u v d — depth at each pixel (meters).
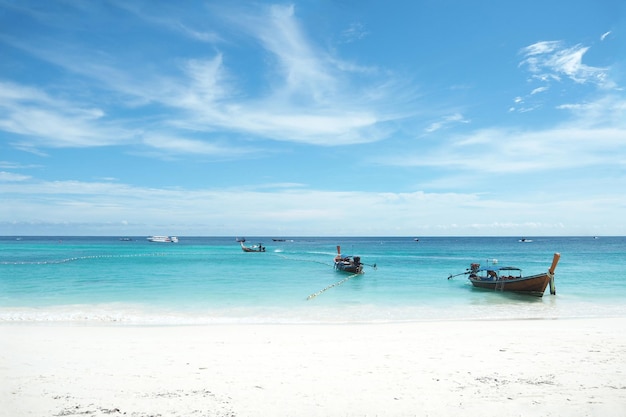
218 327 14.69
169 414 6.35
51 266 45.75
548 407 6.54
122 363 9.41
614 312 19.69
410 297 24.53
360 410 6.49
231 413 6.39
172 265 49.25
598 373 8.52
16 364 9.24
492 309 20.41
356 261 40.78
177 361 9.62
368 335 13.00
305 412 6.43
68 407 6.61
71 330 13.95
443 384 7.82
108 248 104.88
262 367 9.09
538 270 44.66
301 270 43.34
